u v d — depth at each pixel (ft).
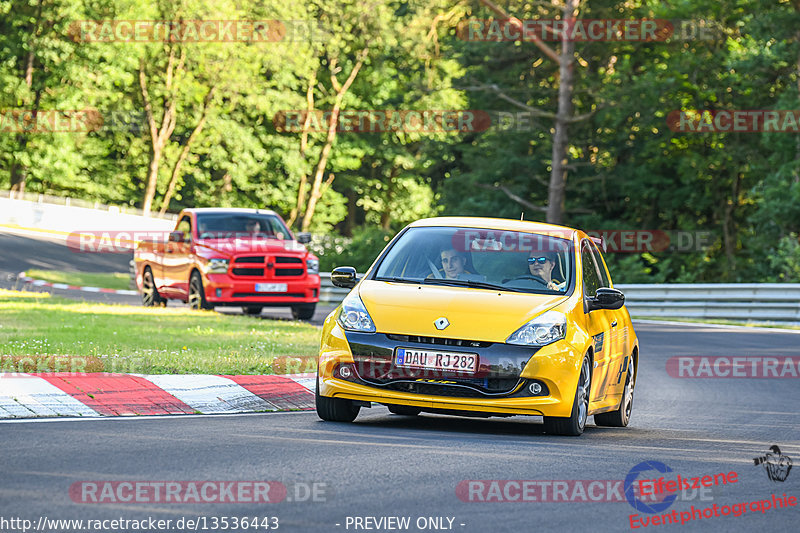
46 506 62.64
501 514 65.46
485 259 111.24
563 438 100.78
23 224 578.25
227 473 74.33
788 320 306.35
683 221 531.91
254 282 238.68
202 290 237.04
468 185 531.91
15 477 70.03
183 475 73.00
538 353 99.09
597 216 527.40
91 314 204.85
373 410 120.98
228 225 249.14
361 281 109.81
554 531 61.82
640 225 541.34
